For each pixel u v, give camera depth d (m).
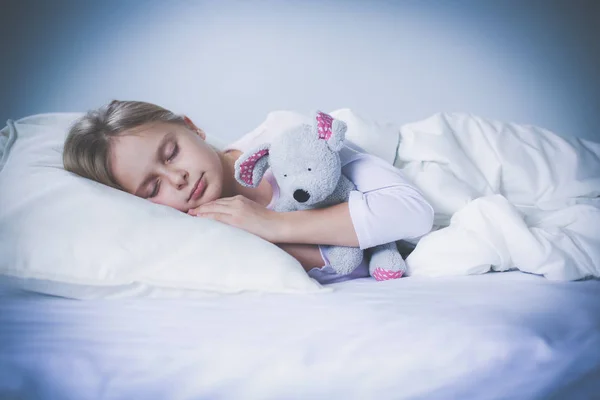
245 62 2.67
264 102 2.70
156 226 1.08
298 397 0.82
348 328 0.89
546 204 1.49
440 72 2.79
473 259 1.17
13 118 2.44
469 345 0.85
